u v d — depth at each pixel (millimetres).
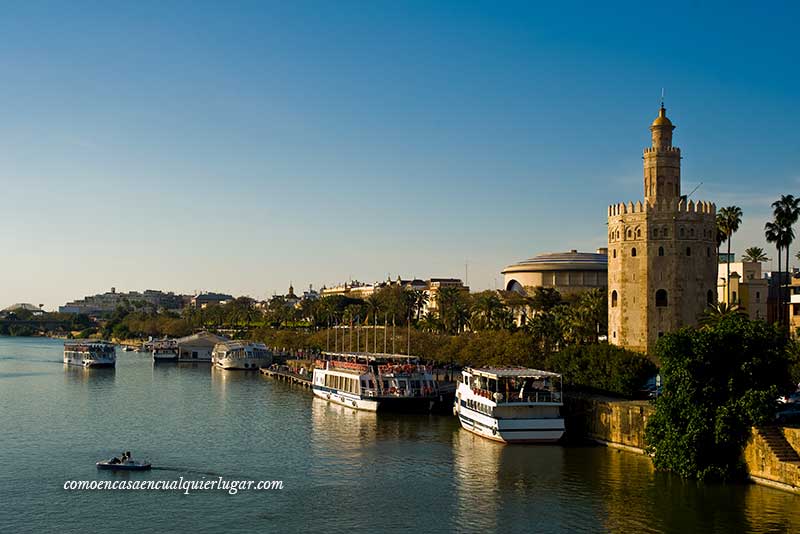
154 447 102375
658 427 84562
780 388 80938
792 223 139375
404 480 83812
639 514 70875
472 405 109938
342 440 106188
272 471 88375
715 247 138000
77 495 79000
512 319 176750
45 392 172000
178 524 70188
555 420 99688
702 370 81125
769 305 183750
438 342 172750
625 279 137000
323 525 69750
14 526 69812
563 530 67625
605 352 110750
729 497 74375
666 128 140250
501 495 77625
